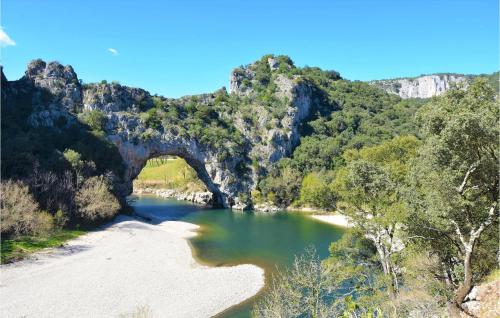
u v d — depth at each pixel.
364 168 32.03
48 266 41.97
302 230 74.25
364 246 34.59
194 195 126.06
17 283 36.31
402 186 29.08
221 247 58.50
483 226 18.92
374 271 29.52
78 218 64.62
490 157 18.83
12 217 49.66
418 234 24.92
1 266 40.09
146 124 104.88
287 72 154.88
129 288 37.16
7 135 73.56
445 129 18.92
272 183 111.06
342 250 35.03
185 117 118.81
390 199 30.77
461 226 21.78
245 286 39.25
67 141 84.25
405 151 43.59
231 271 44.72
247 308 33.56
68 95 95.62
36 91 92.25
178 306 33.53
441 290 23.11
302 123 135.75
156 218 86.44
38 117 87.38
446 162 20.27
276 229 75.38
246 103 137.50
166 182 149.00
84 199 66.00
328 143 122.88
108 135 95.56
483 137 17.91
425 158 21.91
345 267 30.20
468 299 19.17
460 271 22.94
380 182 31.08
